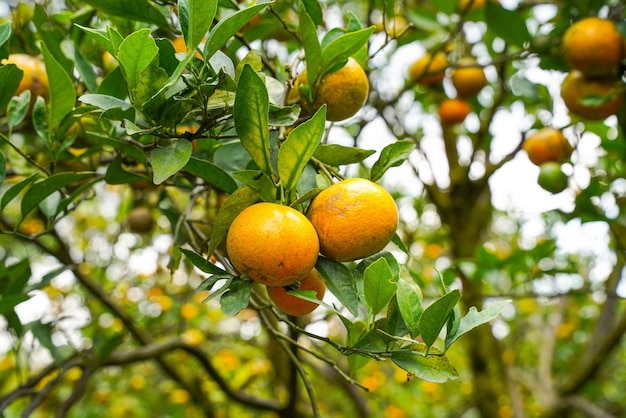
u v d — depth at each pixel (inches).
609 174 47.8
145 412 86.8
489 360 63.4
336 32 25.8
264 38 35.3
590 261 70.3
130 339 74.0
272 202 21.0
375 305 21.2
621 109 38.1
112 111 21.0
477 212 60.6
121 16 26.9
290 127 25.7
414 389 93.0
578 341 99.3
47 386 39.4
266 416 83.4
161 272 64.6
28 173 32.5
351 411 90.2
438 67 47.3
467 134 63.3
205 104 20.7
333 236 20.5
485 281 49.5
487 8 39.6
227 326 90.2
